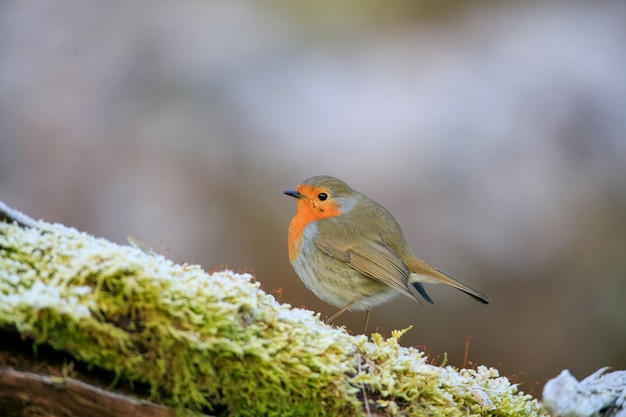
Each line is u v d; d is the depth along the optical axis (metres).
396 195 11.34
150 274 4.09
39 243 4.16
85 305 3.90
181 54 13.37
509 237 11.17
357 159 11.77
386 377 4.55
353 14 14.82
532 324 10.64
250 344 4.21
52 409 3.92
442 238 11.06
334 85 12.97
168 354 4.06
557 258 11.02
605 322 10.68
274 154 11.82
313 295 10.70
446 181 11.55
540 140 12.16
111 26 13.63
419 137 12.00
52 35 13.20
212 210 11.31
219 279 4.44
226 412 4.35
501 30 14.30
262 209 11.30
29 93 12.38
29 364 3.92
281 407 4.36
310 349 4.39
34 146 11.82
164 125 12.11
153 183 11.51
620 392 4.91
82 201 11.38
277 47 13.75
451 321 10.56
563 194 11.54
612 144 12.21
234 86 12.73
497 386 5.15
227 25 13.94
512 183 11.64
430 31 14.45
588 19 14.39
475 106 12.53
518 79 13.10
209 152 11.80
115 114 12.28
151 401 4.09
